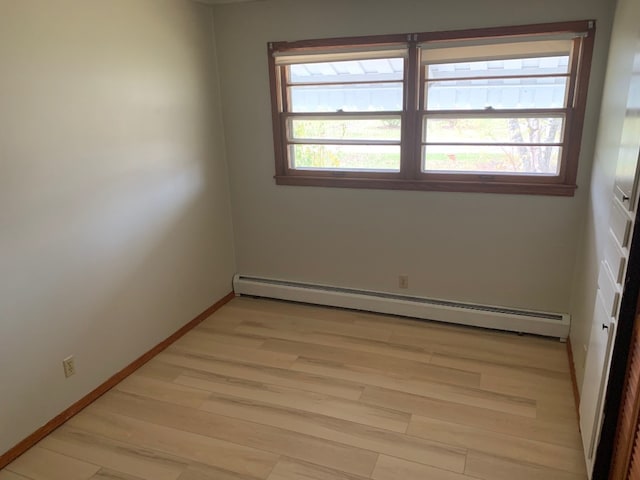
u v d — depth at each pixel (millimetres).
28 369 2242
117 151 2652
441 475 2021
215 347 3168
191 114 3277
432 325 3369
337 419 2402
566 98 2777
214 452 2197
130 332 2869
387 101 3193
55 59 2229
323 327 3398
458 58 2934
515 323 3174
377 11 3012
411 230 3346
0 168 2027
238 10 3340
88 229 2504
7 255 2094
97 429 2377
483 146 3043
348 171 3432
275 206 3707
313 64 3303
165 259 3139
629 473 1481
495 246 3152
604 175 2264
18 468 2131
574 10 2605
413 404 2502
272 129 3514
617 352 1593
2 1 1972
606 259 1904
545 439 2215
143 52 2787
